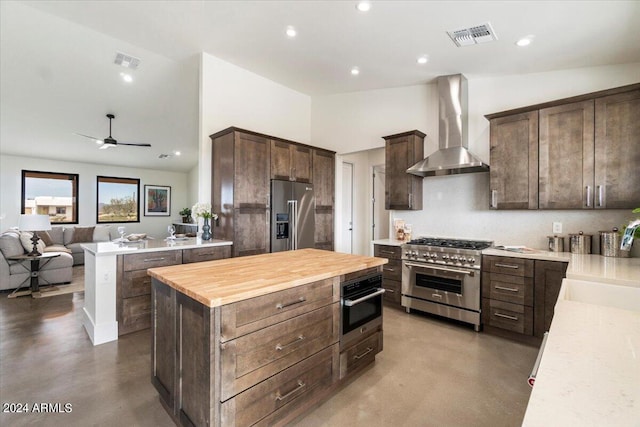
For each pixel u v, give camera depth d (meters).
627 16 2.23
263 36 3.22
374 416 1.90
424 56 3.26
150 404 1.99
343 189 5.73
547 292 2.79
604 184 2.69
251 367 1.54
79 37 3.37
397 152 4.08
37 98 4.56
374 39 3.01
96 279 2.87
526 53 2.93
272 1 2.58
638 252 2.67
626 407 0.56
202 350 1.45
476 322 3.21
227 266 2.14
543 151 3.00
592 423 0.51
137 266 3.12
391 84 4.29
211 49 3.62
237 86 4.21
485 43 2.83
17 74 3.97
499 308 3.07
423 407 1.99
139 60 3.84
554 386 0.65
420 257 3.62
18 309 3.82
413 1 2.35
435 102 4.07
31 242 4.79
